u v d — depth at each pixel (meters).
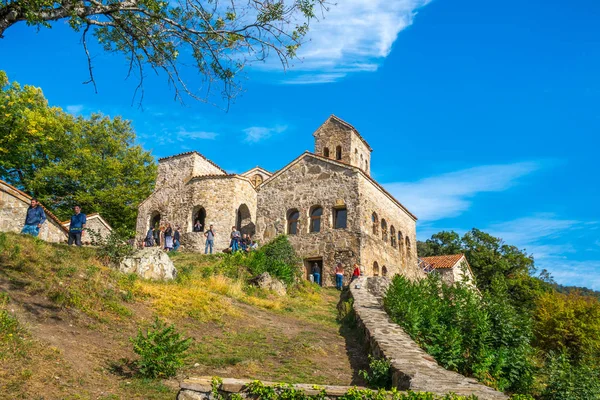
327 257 29.61
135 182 42.72
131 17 11.84
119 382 7.96
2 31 9.66
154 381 8.21
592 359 21.78
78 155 39.78
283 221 31.97
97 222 30.39
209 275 18.28
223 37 12.20
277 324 14.25
